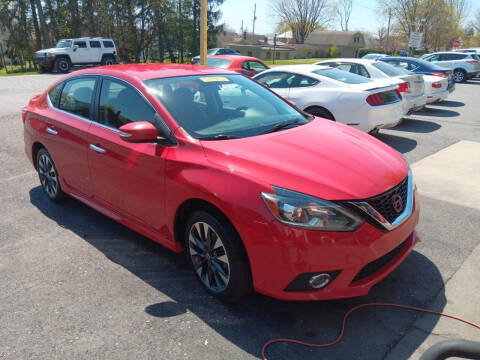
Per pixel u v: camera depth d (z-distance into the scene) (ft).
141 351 8.58
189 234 10.50
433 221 14.57
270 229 8.45
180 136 10.53
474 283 10.80
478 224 14.33
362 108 23.38
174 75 12.67
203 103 11.84
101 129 12.69
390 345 8.64
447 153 23.68
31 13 127.95
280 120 12.22
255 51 251.80
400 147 25.14
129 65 14.20
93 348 8.68
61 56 87.86
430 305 9.93
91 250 12.78
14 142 25.71
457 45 140.15
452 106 43.73
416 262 11.84
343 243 8.37
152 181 10.81
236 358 8.36
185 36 149.89
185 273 11.50
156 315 9.70
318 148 10.23
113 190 12.49
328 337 8.91
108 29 140.77
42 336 9.06
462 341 5.81
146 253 12.59
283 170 9.02
